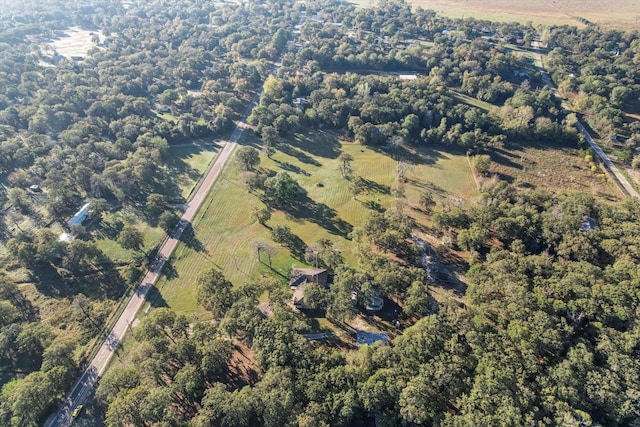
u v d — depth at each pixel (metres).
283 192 144.50
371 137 186.88
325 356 84.94
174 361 91.94
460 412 76.56
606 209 124.69
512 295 94.19
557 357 84.06
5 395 83.88
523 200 134.12
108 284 117.81
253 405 77.19
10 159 163.25
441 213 129.75
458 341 88.12
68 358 93.62
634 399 73.12
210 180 164.25
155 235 136.25
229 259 125.75
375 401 74.75
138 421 75.31
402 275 104.44
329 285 111.62
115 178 150.88
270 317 101.56
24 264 122.19
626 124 187.88
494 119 192.25
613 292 92.06
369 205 148.50
